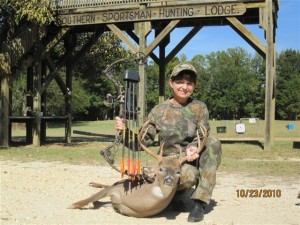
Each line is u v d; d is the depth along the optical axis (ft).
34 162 42.22
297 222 19.20
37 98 61.87
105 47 74.95
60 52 74.84
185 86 20.27
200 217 18.99
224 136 77.30
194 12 54.60
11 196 24.38
